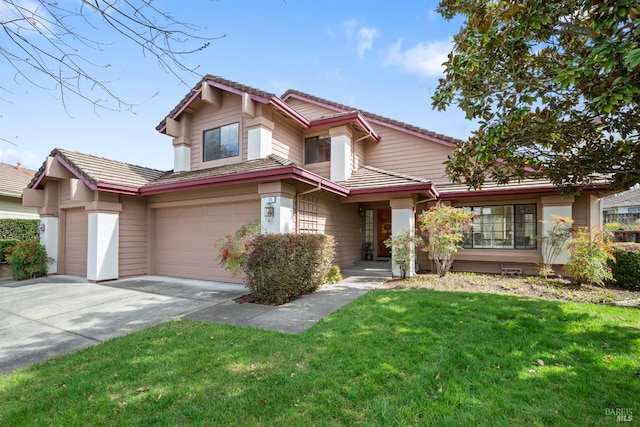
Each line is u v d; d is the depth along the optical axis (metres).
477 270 10.99
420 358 3.88
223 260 7.66
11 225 14.79
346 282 9.08
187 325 5.36
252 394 3.16
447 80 5.56
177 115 11.88
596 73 4.03
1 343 4.82
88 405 3.05
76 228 11.70
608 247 7.74
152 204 11.17
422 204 11.61
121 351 4.29
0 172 17.92
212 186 8.94
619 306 6.16
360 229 13.96
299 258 7.12
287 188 8.74
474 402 3.02
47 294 8.13
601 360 3.84
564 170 6.00
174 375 3.58
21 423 2.82
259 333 4.83
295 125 12.44
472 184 6.51
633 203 28.55
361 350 4.09
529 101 4.93
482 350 4.11
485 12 4.78
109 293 8.13
